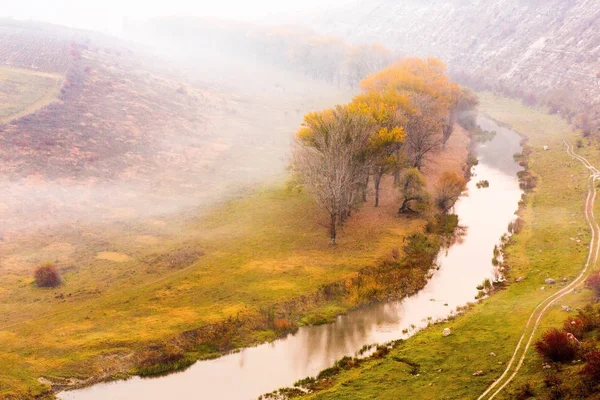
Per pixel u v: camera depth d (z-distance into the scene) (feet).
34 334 132.05
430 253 182.29
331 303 152.46
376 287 158.92
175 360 125.90
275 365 124.57
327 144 184.03
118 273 167.43
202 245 188.85
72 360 122.72
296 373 120.88
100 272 167.94
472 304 145.69
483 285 157.89
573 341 103.04
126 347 128.16
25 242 185.37
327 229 199.72
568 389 90.89
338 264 172.04
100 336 131.64
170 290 156.04
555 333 103.60
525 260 170.60
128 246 187.93
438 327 134.92
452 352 118.62
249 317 142.61
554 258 167.22
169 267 171.63
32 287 156.76
